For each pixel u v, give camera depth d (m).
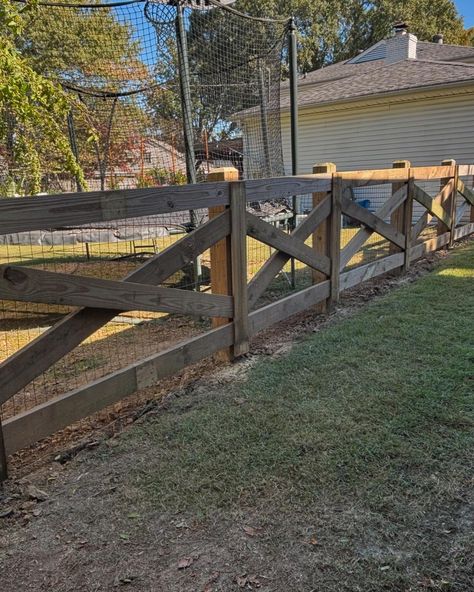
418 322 3.22
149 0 4.06
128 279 2.04
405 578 1.26
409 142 9.97
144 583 1.28
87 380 2.76
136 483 1.69
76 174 4.34
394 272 4.82
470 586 1.23
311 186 3.25
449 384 2.31
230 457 1.81
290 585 1.25
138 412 2.26
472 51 12.14
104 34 6.86
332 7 25.42
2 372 1.66
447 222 5.89
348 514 1.49
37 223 1.62
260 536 1.43
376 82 10.88
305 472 1.70
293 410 2.14
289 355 2.81
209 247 2.48
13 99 3.45
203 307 2.49
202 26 5.48
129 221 4.80
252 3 23.62
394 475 1.66
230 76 6.27
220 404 2.25
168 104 6.04
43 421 1.83
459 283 4.22
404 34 12.73
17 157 4.58
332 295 3.69
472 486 1.60
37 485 1.73
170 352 2.37
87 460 1.87
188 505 1.57
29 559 1.38
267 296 4.41
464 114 9.16
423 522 1.45
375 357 2.68
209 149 7.09
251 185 2.70
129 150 7.50
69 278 1.78
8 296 1.58
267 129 5.72
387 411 2.09
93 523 1.51
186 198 2.25
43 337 1.77
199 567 1.32
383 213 4.27
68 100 4.34
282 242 3.03
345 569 1.29
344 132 10.83
